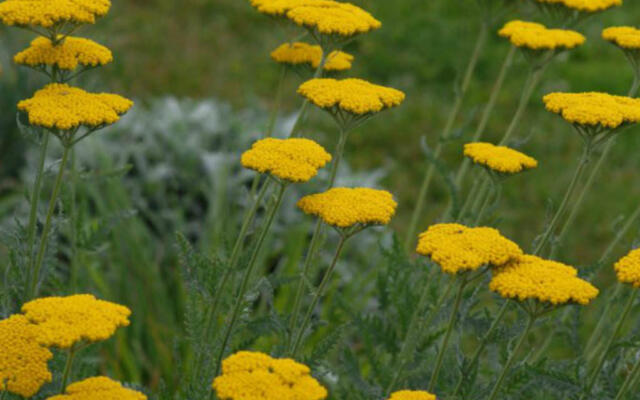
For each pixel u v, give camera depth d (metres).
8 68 3.75
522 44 2.57
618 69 5.36
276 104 2.55
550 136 4.80
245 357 2.20
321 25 2.45
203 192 3.61
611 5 2.62
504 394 2.35
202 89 5.05
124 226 2.98
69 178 2.58
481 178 2.66
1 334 2.21
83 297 2.22
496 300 2.39
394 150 4.67
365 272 3.09
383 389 2.49
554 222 2.38
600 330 2.52
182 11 6.00
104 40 2.64
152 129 3.72
